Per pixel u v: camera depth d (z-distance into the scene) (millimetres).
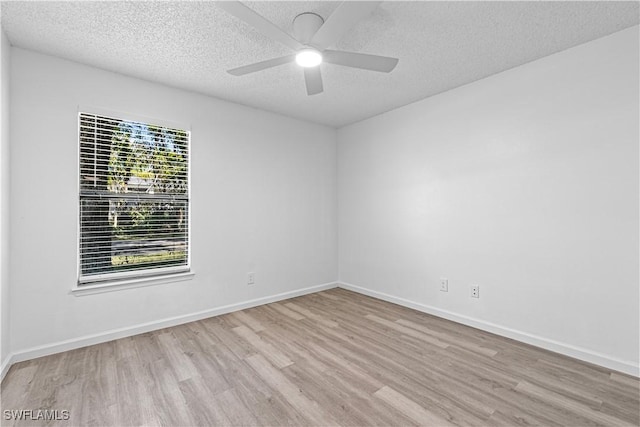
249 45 2266
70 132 2471
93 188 2607
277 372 2139
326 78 2826
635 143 2055
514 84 2625
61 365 2219
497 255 2748
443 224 3170
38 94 2342
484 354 2383
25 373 2105
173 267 3023
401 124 3578
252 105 3496
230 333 2799
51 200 2393
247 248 3508
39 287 2346
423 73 2732
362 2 1438
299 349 2484
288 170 3891
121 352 2424
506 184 2682
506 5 1837
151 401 1824
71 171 2477
